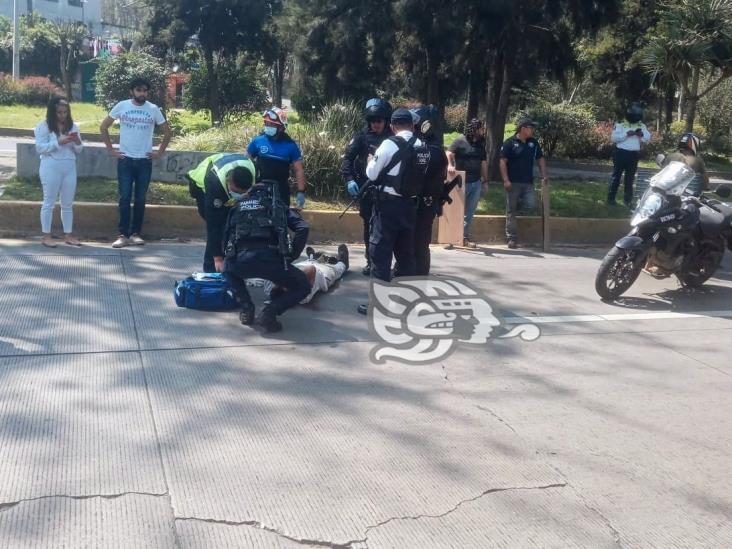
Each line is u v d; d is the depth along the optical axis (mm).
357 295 7535
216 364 5555
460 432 4770
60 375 5172
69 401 4797
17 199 9492
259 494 3918
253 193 6258
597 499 4117
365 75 16062
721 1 13672
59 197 9336
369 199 7672
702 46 13750
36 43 40125
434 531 3725
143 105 8734
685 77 14547
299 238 6273
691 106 14828
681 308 7883
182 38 22969
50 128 8289
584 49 24219
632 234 7871
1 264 7656
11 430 4375
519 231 10867
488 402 5250
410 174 6633
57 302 6652
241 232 6109
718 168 22875
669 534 3850
